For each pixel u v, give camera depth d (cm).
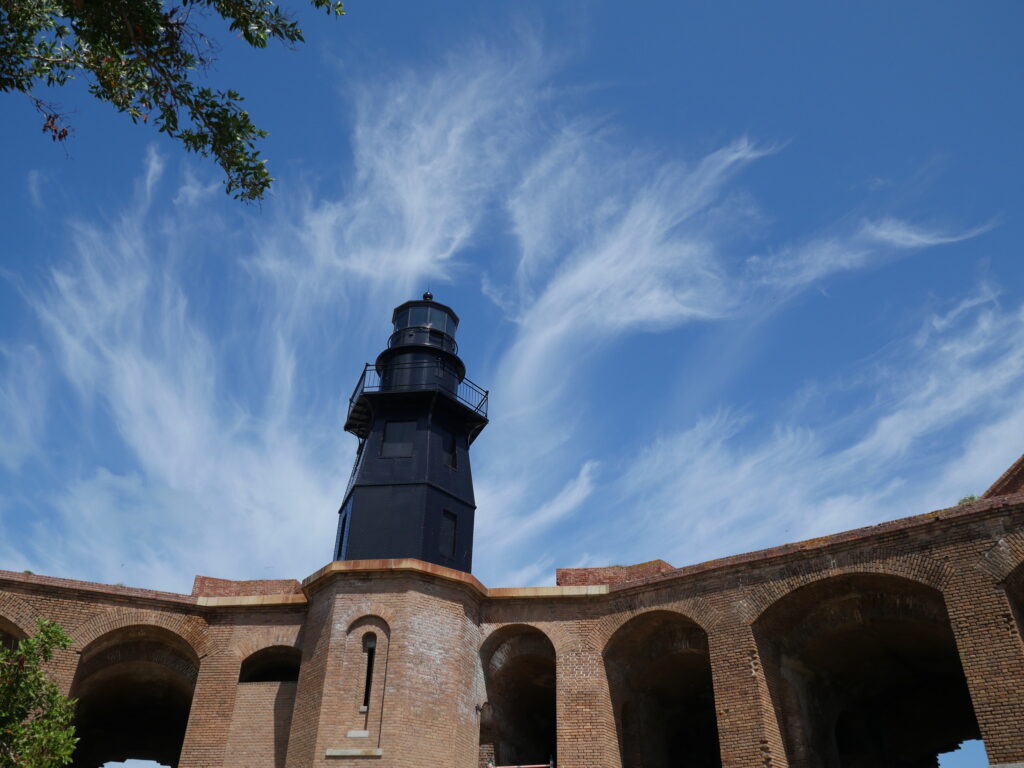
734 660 2294
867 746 2756
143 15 1362
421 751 2355
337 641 2508
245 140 1461
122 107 1507
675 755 2917
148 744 3366
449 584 2631
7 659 1745
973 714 2739
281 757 2519
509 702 2788
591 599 2622
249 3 1406
